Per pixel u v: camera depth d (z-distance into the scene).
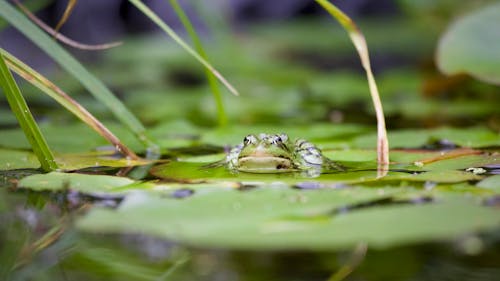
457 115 1.03
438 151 0.83
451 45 0.97
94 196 0.74
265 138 0.80
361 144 0.87
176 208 0.70
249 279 0.66
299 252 0.69
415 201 0.71
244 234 0.67
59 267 0.67
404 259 0.68
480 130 0.93
